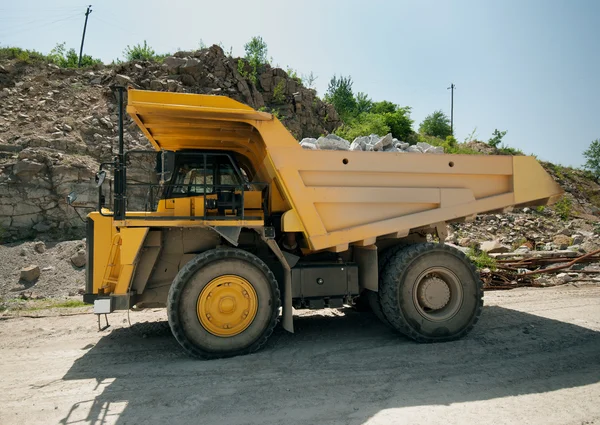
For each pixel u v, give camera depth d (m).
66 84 16.75
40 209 11.64
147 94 4.76
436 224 5.78
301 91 21.55
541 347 4.85
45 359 4.85
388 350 4.91
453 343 5.14
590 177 30.97
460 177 5.61
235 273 4.82
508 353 4.68
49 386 3.98
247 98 19.02
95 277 5.23
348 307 7.45
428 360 4.52
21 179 11.71
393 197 5.34
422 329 5.22
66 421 3.23
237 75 19.39
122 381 4.07
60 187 11.89
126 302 4.84
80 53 24.78
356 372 4.19
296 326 6.18
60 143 13.24
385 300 5.33
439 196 5.49
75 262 9.90
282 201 5.63
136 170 13.04
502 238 14.80
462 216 5.62
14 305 7.92
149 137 5.71
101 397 3.68
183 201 5.23
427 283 5.32
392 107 29.19
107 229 5.31
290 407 3.39
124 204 4.81
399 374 4.11
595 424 3.04
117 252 5.18
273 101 20.48
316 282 5.44
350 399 3.53
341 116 27.02
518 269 9.96
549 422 3.07
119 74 17.62
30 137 13.13
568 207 21.70
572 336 5.21
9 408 3.48
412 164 5.43
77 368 4.50
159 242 5.16
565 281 9.05
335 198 5.17
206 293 4.73
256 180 6.19
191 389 3.81
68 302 8.09
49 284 9.16
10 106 14.88
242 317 4.83
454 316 5.32
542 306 6.86
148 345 5.38
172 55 19.73
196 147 6.08
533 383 3.82
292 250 5.69
